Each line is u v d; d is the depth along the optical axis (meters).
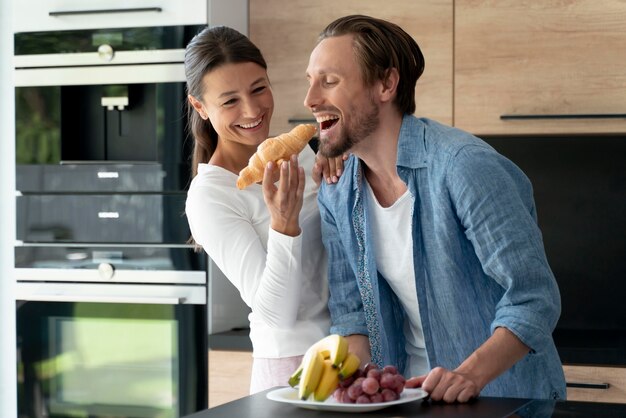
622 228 4.00
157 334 3.73
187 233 3.68
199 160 2.65
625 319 4.01
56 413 3.86
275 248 2.26
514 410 1.77
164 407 3.73
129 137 3.83
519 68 3.65
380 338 2.27
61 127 3.82
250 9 3.86
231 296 3.88
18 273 3.88
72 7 3.77
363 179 2.25
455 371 1.87
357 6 3.77
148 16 3.69
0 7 3.96
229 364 3.65
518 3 3.64
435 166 2.06
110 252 3.77
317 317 2.42
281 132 3.85
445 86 3.71
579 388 3.38
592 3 3.59
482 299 2.09
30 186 3.85
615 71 3.58
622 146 3.99
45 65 3.80
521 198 2.10
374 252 2.26
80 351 3.82
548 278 1.94
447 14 3.69
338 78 2.10
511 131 3.67
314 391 1.79
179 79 3.66
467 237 2.04
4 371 4.02
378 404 1.74
